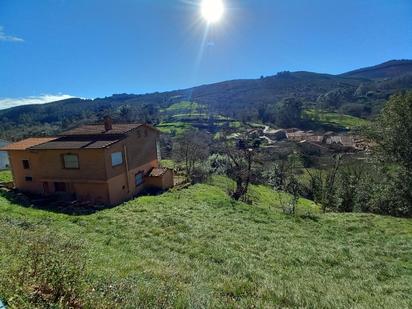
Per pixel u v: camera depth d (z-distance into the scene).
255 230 16.53
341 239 16.03
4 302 4.24
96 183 25.84
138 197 27.09
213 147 55.56
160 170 32.44
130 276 7.45
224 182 39.69
